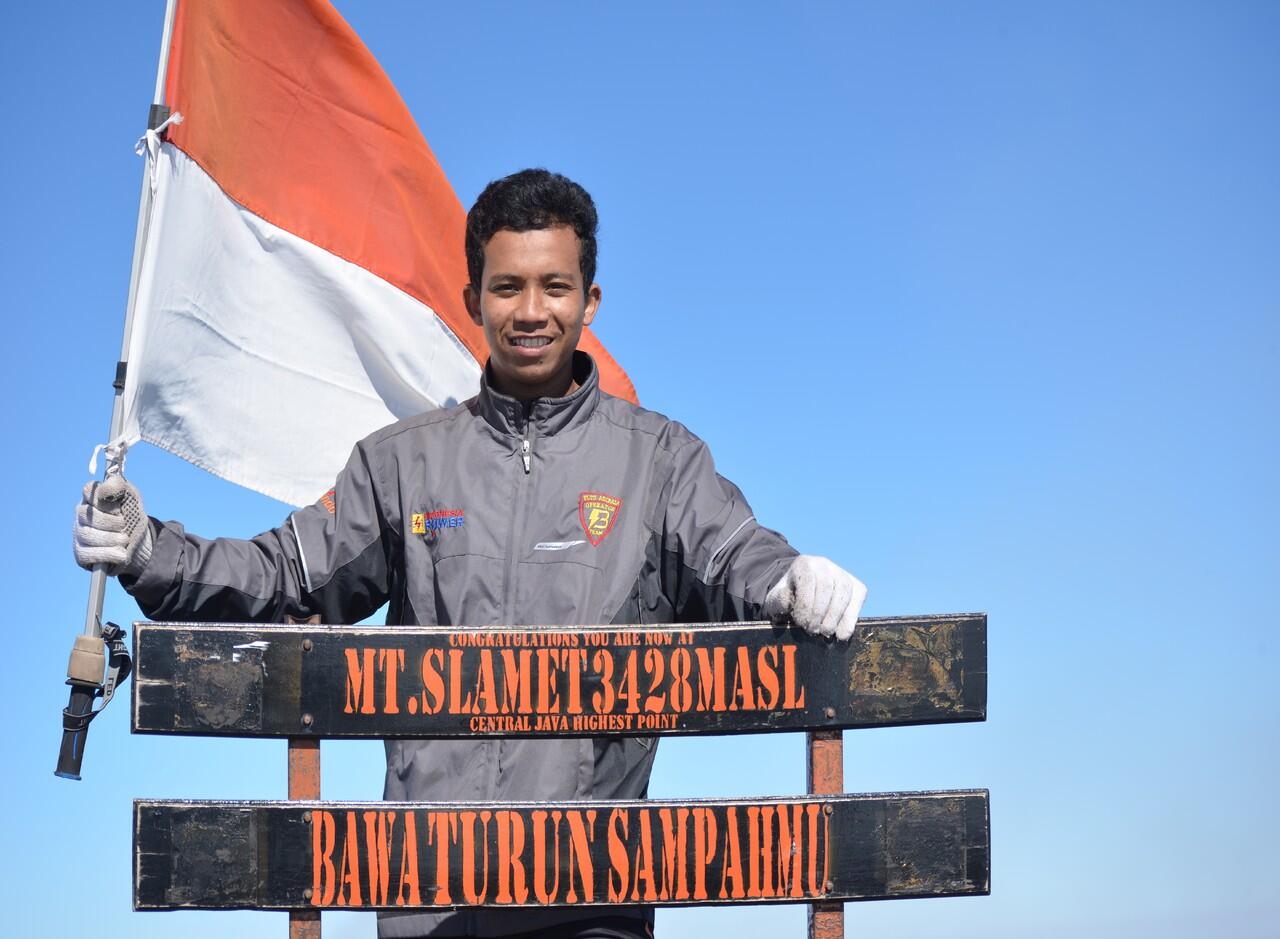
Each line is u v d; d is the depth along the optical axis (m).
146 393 3.41
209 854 2.70
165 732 2.72
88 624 3.01
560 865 2.72
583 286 3.02
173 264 3.43
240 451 3.57
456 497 2.91
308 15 3.71
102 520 2.80
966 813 2.77
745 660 2.77
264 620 2.91
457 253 3.92
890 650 2.77
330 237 3.74
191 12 3.50
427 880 2.71
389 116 3.81
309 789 2.74
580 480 2.91
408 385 3.82
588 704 2.76
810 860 2.74
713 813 2.74
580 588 2.86
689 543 2.89
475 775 2.80
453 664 2.76
